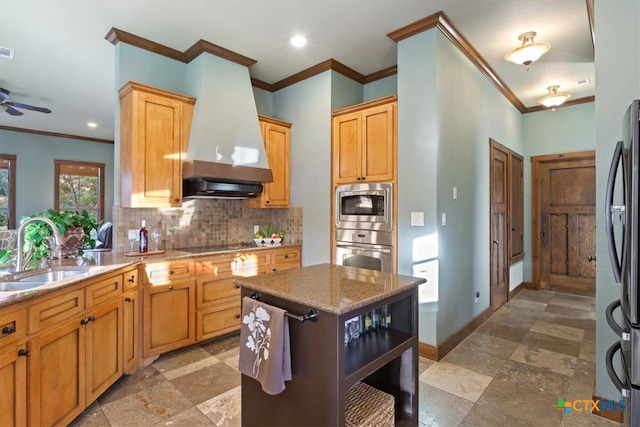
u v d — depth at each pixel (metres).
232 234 3.99
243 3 2.68
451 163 3.16
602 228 2.14
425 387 2.43
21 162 6.61
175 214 3.50
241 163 3.46
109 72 4.05
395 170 3.20
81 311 2.00
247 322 1.71
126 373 2.51
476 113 3.75
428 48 2.95
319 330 1.46
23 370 1.60
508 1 2.66
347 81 3.96
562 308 4.36
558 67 3.89
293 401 1.58
